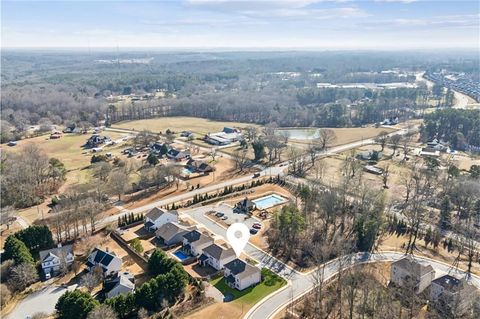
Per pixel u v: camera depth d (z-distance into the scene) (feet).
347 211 469.98
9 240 373.40
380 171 625.00
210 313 297.53
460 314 286.87
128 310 296.71
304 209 460.55
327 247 373.81
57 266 363.35
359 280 325.01
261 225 447.83
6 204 499.51
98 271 341.21
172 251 395.34
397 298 312.71
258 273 340.18
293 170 638.94
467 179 510.58
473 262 374.84
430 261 374.22
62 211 431.43
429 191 533.55
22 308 312.91
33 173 560.20
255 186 570.87
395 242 410.72
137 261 375.45
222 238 415.85
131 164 642.22
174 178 582.76
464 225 435.12
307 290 328.49
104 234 431.43
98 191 501.15
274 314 297.12
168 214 442.50
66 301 290.76
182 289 314.96
